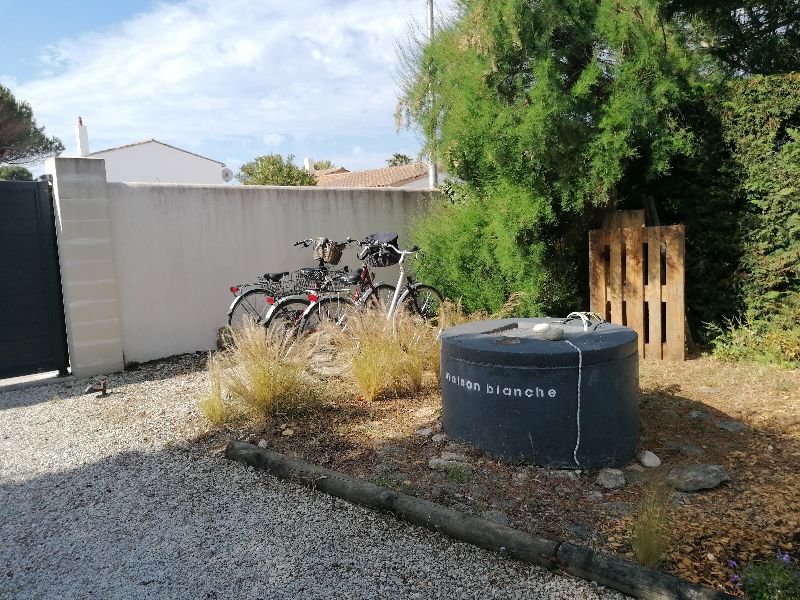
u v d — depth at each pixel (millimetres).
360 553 2795
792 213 5887
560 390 3533
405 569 2660
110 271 6359
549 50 5930
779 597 2297
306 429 4430
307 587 2549
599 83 6148
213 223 7195
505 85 6102
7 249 5984
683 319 6031
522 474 3539
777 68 7910
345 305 6645
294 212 7867
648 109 5875
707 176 6402
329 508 3242
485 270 6941
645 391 5121
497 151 6117
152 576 2662
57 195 6008
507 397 3650
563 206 6254
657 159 6188
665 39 6059
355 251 8477
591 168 6066
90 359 6293
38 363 6215
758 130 6016
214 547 2879
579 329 4141
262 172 28172
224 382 4930
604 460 3602
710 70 7238
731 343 6117
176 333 7004
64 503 3406
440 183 9672
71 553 2877
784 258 5930
